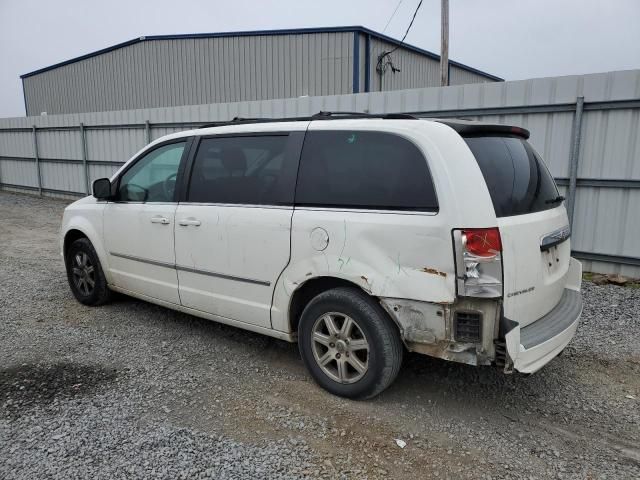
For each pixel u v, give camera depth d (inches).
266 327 159.9
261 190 157.2
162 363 167.9
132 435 125.4
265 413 137.0
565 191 286.8
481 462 117.6
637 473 114.1
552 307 143.0
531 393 150.8
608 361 173.5
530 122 292.8
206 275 172.1
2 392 147.1
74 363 167.5
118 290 214.2
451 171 122.6
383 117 142.4
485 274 117.6
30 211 584.7
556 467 116.2
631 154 263.1
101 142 617.3
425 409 140.5
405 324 128.3
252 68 831.1
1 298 239.0
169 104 934.4
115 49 997.8
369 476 111.8
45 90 1199.6
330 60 775.1
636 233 267.7
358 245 133.7
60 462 114.7
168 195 185.5
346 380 142.4
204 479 109.4
